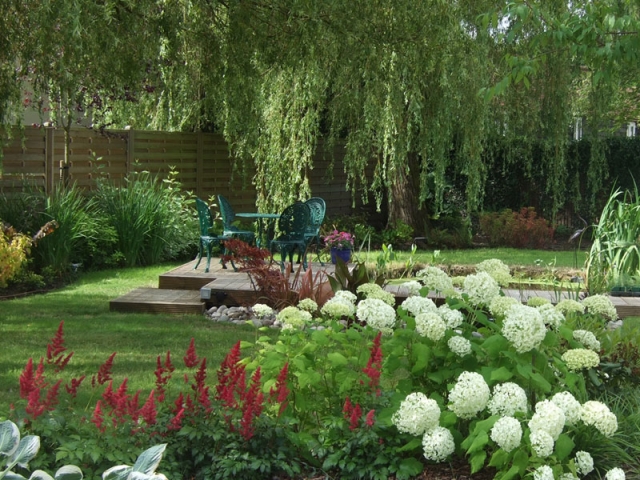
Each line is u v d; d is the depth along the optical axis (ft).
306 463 12.72
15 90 29.27
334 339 13.83
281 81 40.96
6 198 37.01
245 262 28.04
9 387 17.42
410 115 44.11
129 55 29.86
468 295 14.65
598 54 20.80
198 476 11.91
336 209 60.59
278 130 42.11
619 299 28.94
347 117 48.06
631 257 30.91
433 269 15.17
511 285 31.53
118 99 42.86
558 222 61.67
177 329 24.52
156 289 31.09
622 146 59.41
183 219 44.91
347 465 12.13
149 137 46.98
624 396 15.02
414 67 35.99
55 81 28.81
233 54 32.50
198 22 31.96
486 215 55.01
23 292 31.96
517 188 61.41
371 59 33.65
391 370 13.29
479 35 44.86
